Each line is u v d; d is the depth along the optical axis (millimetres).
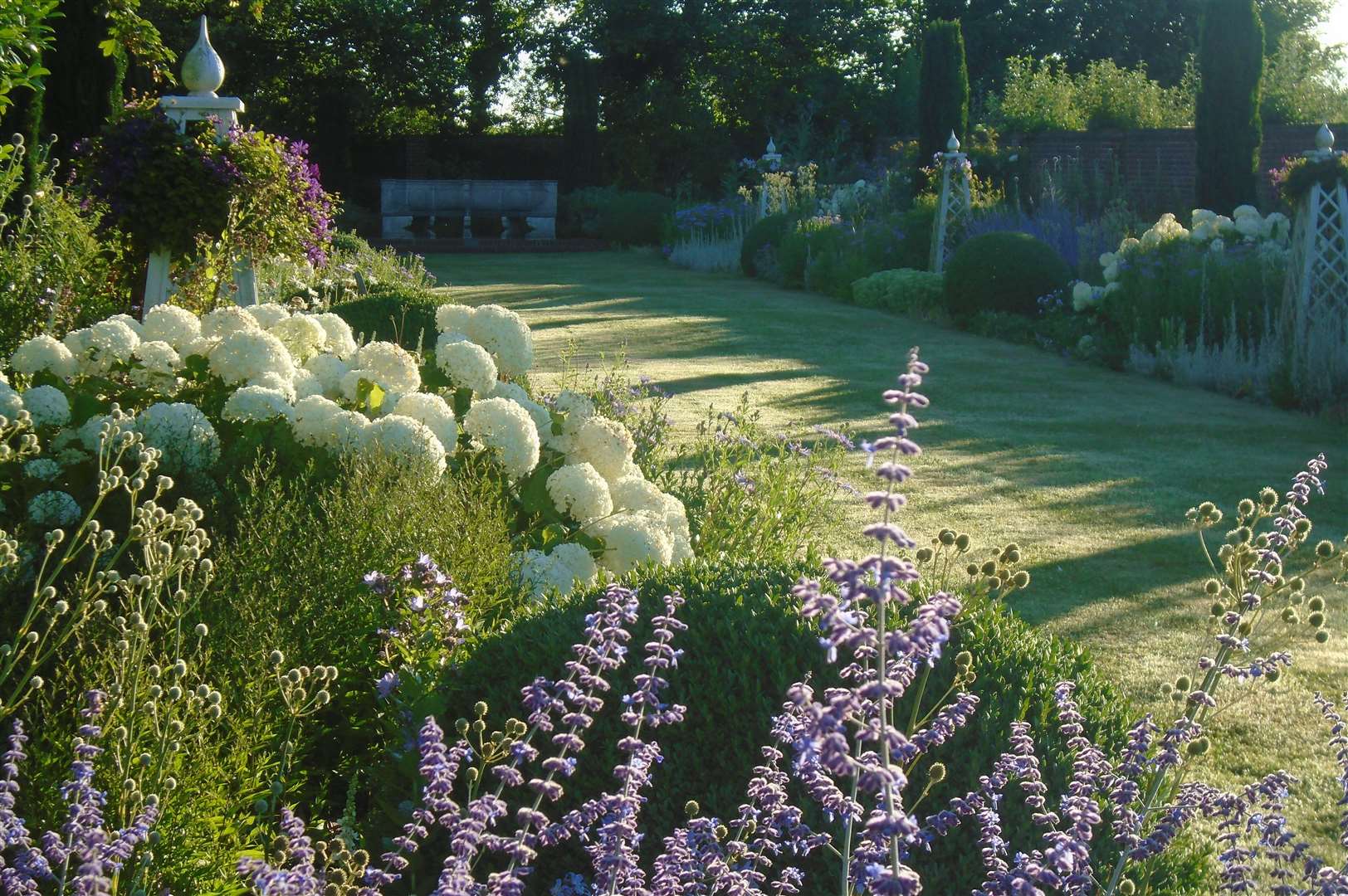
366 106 32500
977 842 2080
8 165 8383
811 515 5605
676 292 19609
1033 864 1756
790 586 2939
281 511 3357
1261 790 2066
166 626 2885
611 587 1996
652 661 1943
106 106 10688
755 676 2719
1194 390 11047
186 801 2359
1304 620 5035
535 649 2879
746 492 5207
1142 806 2289
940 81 23562
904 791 2502
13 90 9656
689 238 27094
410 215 31281
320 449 3971
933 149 23734
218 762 2527
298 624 3057
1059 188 19812
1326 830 3361
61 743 2414
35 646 2838
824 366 12125
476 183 31188
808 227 21188
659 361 12219
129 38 10859
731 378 11188
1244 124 17844
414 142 34250
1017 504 6934
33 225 6836
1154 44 37875
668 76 35406
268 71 31406
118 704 2332
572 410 4809
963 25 36812
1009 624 2939
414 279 13945
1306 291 10891
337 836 2584
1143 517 6699
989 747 2545
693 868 2014
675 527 4520
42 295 6219
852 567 1320
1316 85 24062
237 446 3895
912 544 1301
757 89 34844
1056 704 2629
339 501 3393
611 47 33938
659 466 5836
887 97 34688
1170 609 5203
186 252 8391
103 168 8211
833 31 34969
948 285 15617
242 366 4305
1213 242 13180
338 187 32844
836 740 1389
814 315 16500
